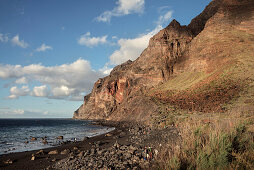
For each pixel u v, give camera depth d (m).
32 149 26.94
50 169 14.21
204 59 79.81
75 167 12.95
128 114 82.81
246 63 58.16
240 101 38.22
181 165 7.72
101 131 54.53
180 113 44.84
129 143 21.03
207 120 19.61
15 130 69.25
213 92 52.38
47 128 79.94
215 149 7.95
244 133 9.41
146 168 10.05
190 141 9.62
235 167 6.87
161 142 17.78
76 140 35.41
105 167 11.41
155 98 73.44
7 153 24.06
